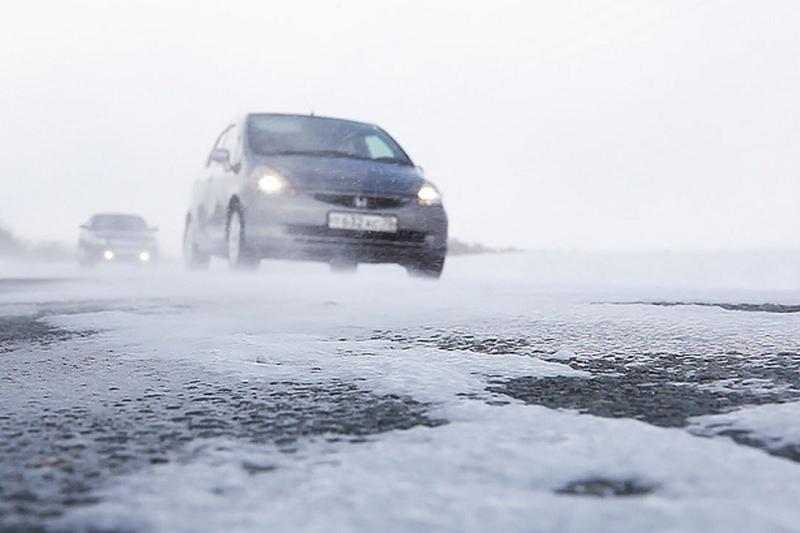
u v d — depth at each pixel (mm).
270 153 8516
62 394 2352
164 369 2764
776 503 1262
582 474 1420
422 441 1666
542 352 3139
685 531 1120
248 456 1571
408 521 1171
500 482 1387
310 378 2516
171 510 1230
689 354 3045
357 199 8039
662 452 1536
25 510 1266
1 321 4680
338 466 1481
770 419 1843
